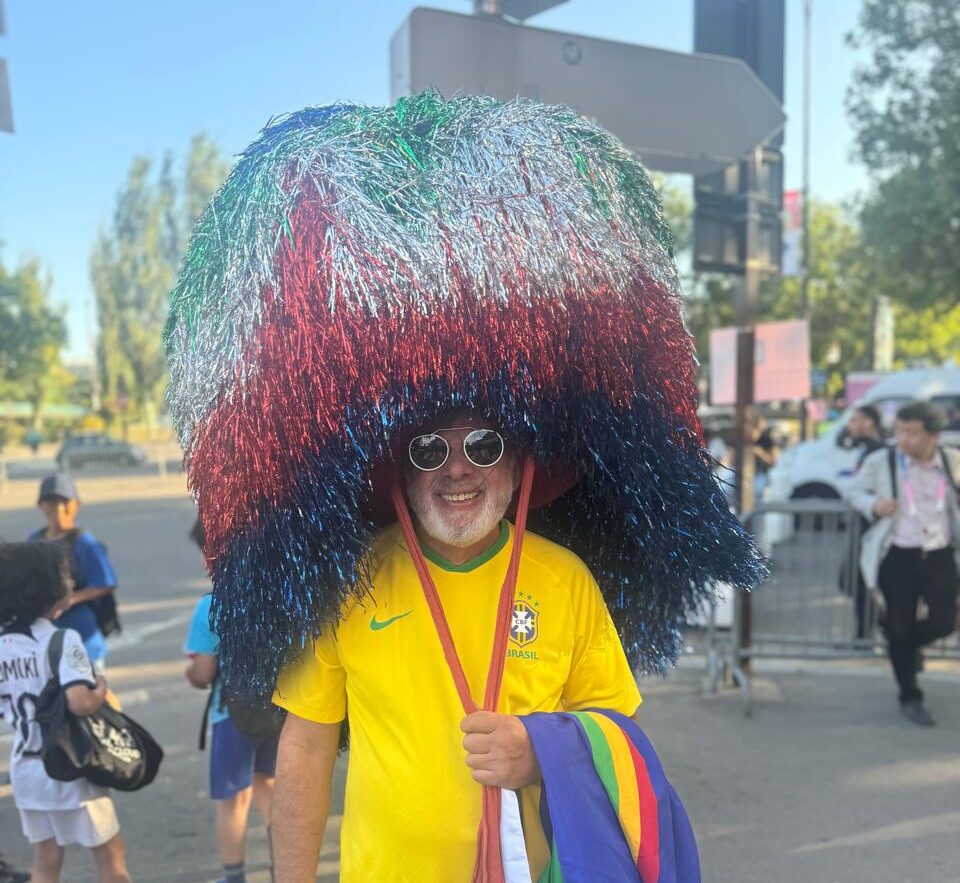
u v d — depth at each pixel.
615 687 1.64
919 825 3.55
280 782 1.59
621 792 1.42
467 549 1.60
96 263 49.50
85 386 74.12
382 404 1.44
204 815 3.84
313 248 1.40
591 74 3.99
